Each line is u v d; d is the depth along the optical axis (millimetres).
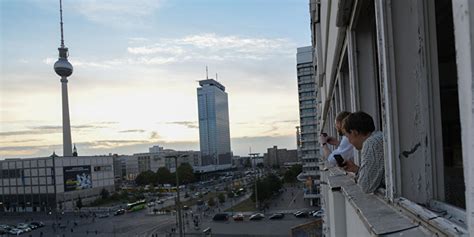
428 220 1310
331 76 6516
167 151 193375
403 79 1881
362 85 3357
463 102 878
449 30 2414
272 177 86000
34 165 90250
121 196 101125
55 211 86000
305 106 63938
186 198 95500
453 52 2512
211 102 197750
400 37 1889
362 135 2602
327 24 6055
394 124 1876
